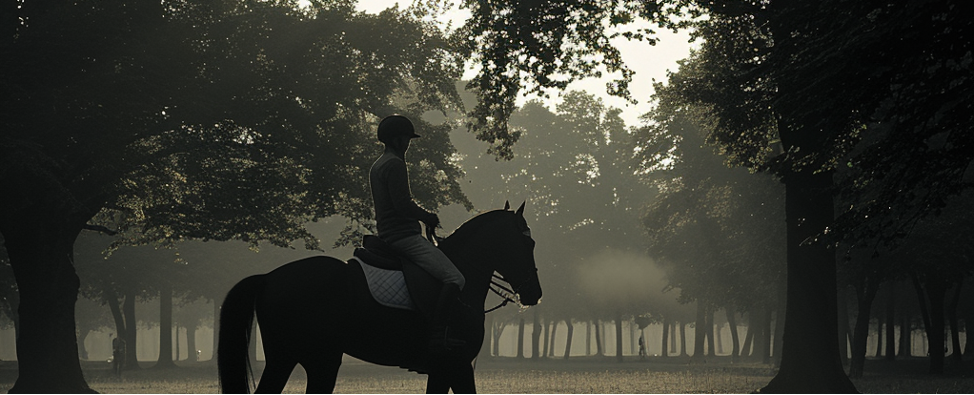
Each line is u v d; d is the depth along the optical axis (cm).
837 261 3481
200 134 2678
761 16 2075
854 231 1738
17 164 2011
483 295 867
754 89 2238
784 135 2064
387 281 807
